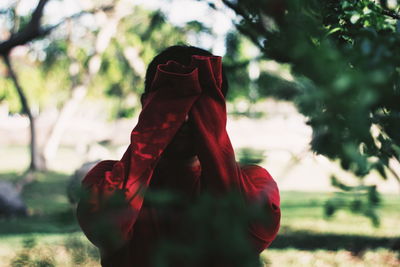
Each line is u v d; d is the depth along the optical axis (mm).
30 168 22328
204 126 1504
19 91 22438
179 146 1600
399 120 1159
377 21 1510
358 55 1027
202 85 1552
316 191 14633
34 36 6055
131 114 25469
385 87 863
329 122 929
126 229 1402
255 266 938
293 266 6699
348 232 8664
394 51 1109
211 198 959
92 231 1188
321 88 876
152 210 1534
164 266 921
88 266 1363
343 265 6801
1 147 40594
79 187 1173
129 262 1556
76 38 21609
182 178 1644
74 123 43656
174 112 1503
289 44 971
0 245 7664
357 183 1134
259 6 1144
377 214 1127
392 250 7305
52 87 25641
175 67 1548
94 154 19047
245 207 965
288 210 10266
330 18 1443
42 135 38031
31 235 1490
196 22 4258
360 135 922
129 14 16953
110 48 21875
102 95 26672
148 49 17656
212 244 920
